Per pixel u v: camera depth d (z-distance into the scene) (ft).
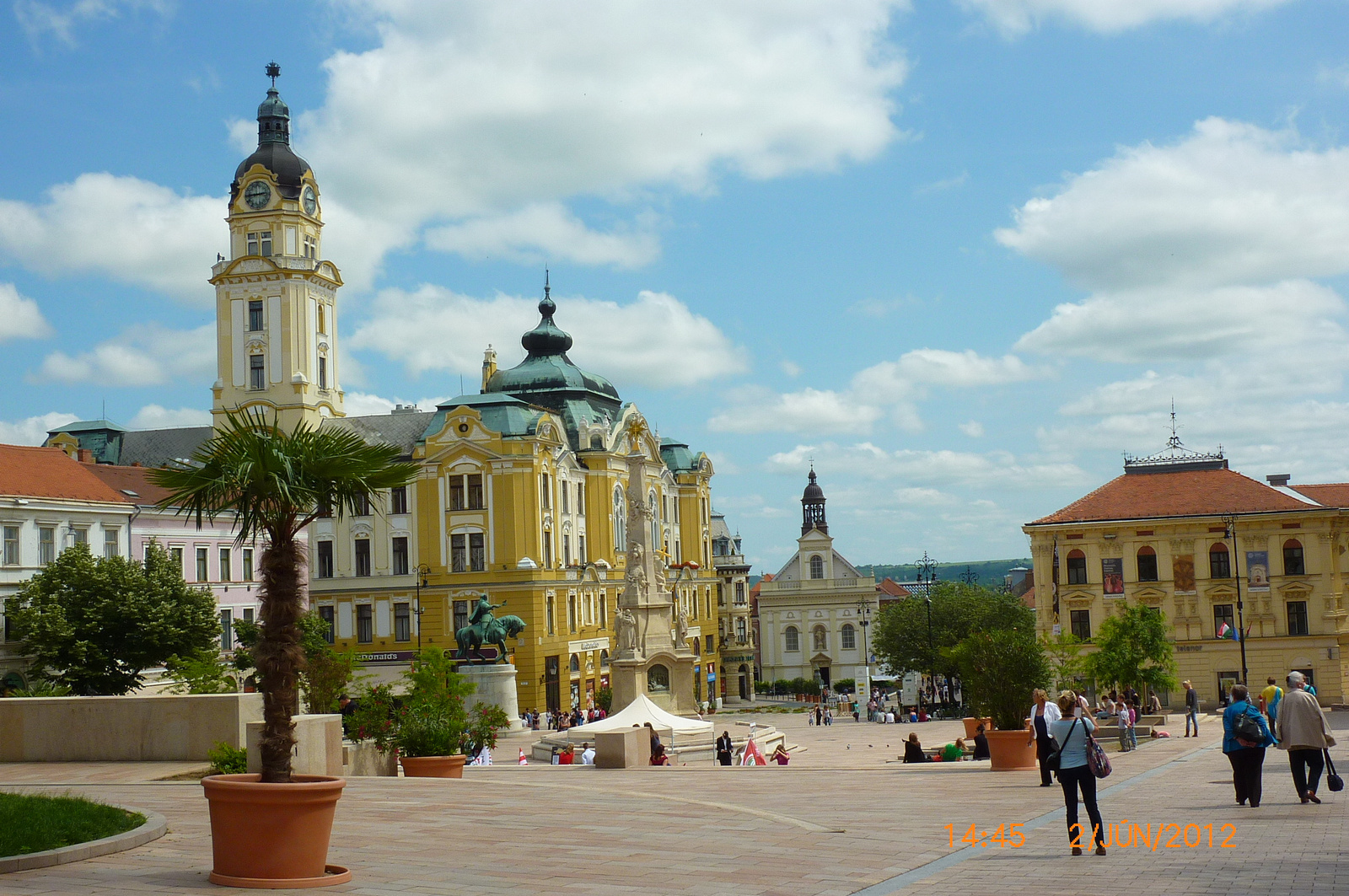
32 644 225.76
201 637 239.50
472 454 342.64
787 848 65.67
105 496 266.16
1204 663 287.89
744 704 470.80
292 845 53.31
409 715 128.67
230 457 58.80
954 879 57.06
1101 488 305.94
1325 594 282.97
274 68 366.63
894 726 274.36
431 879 56.08
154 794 88.07
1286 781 95.81
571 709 349.00
